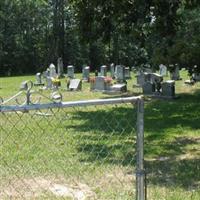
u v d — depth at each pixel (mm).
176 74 33844
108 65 67250
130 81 35500
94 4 20922
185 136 13555
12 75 64250
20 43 66750
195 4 21594
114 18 21344
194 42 22797
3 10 66750
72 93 27453
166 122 16203
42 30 69562
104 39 22328
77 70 67812
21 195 7719
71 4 21781
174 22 21688
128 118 15609
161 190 8227
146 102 22156
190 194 8016
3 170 9039
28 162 9633
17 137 11602
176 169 9672
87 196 7719
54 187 8188
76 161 9750
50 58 67688
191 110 19031
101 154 10586
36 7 68438
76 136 12625
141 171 5016
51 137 11875
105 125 14633
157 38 24000
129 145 11477
